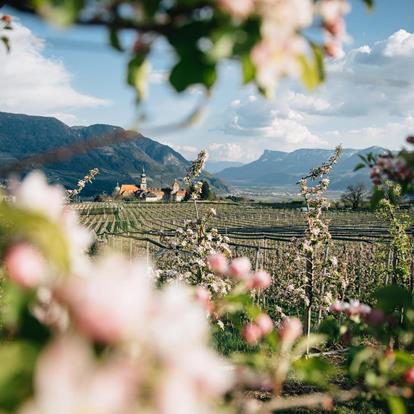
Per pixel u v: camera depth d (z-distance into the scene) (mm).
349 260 14922
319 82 1214
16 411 624
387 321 2473
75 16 1030
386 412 5645
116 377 644
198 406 713
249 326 1926
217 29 1119
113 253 743
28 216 772
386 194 2721
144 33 1170
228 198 113688
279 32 1098
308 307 9164
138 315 702
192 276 7562
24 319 814
